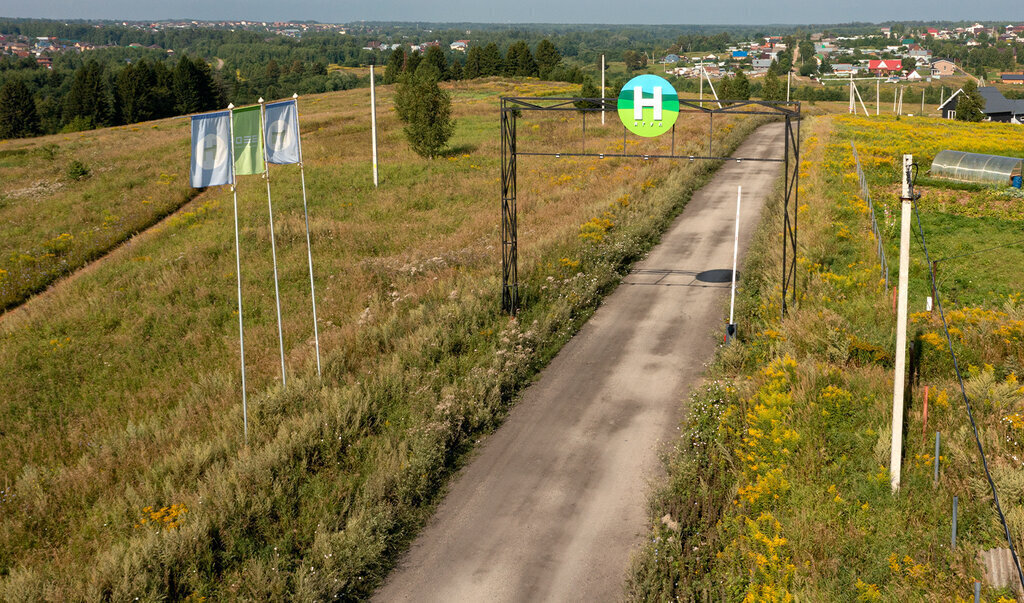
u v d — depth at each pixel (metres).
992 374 16.31
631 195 36.31
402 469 14.72
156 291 26.45
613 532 13.33
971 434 14.45
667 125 21.16
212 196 42.16
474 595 12.02
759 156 49.50
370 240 31.53
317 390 18.03
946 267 24.83
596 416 17.42
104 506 14.31
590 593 11.92
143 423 17.72
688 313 23.33
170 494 14.38
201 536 12.59
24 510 14.44
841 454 14.55
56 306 25.88
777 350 18.84
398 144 57.41
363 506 13.59
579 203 36.41
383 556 12.88
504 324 22.19
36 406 19.53
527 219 33.91
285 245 31.12
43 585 11.86
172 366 21.34
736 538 12.52
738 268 27.30
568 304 23.66
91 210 39.38
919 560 11.78
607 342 21.58
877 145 48.97
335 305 24.48
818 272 24.19
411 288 25.17
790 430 14.71
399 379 18.33
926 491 13.25
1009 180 35.59
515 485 14.89
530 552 12.94
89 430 18.02
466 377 18.58
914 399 15.99
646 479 14.80
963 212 32.09
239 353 21.52
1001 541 11.86
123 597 11.34
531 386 19.14
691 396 17.62
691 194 39.41
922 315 19.58
